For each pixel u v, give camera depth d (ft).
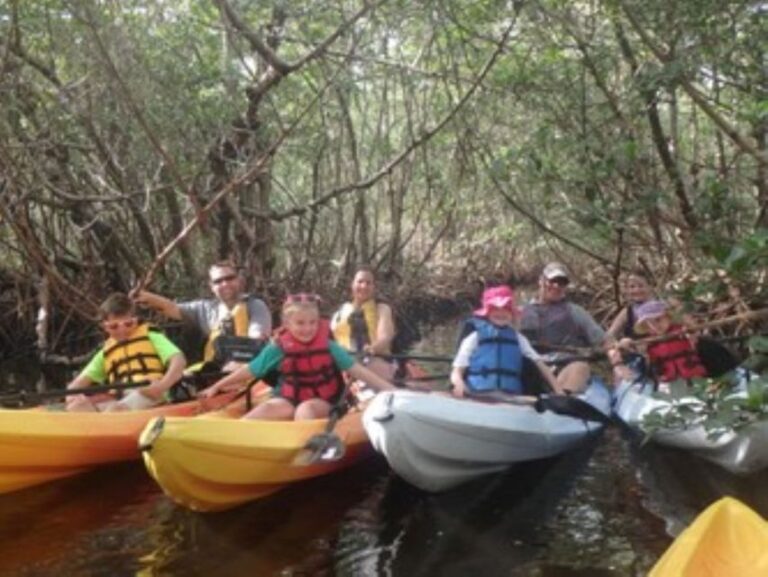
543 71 29.94
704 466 19.54
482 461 18.80
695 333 17.20
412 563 14.61
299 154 43.19
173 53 32.76
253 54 35.68
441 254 57.62
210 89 33.27
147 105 30.96
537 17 27.61
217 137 33.19
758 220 23.40
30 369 34.27
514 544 15.43
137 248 37.91
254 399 21.57
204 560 14.74
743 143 21.81
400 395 18.04
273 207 45.96
